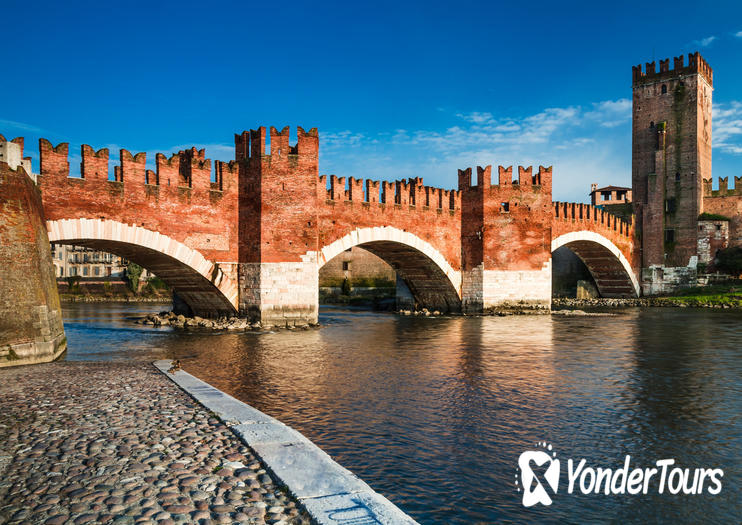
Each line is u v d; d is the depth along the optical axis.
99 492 7.56
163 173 33.88
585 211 63.41
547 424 14.70
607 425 14.67
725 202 74.62
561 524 9.16
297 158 37.59
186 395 13.91
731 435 13.91
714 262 73.25
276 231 36.88
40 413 11.80
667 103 76.00
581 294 75.88
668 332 36.88
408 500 9.84
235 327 36.00
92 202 30.62
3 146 20.98
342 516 6.86
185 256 34.78
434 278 51.47
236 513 7.00
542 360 25.11
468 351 27.78
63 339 25.77
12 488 7.68
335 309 61.25
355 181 42.50
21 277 20.73
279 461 8.76
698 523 9.30
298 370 22.00
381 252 50.38
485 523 9.08
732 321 44.69
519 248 50.44
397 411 15.77
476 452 12.39
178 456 9.06
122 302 85.75
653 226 75.62
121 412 11.92
